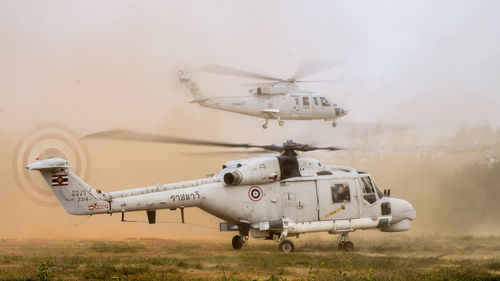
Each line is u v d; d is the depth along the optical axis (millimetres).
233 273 28047
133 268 28000
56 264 30406
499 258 35812
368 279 25344
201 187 40688
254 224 41188
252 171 40781
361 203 42938
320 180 42281
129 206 39062
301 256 35188
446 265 31797
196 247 42469
